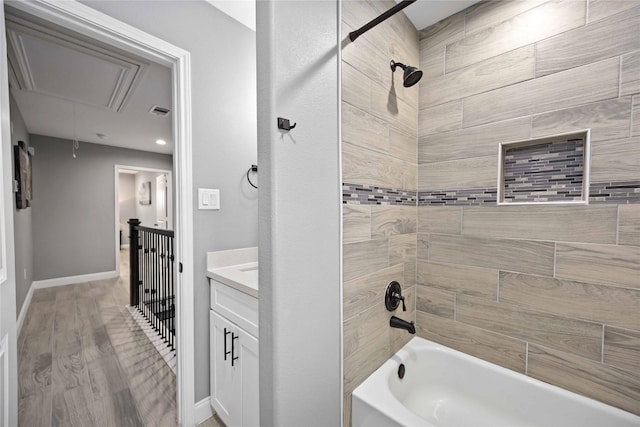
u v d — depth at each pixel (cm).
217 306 150
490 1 142
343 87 115
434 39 162
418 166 168
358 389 122
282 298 90
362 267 126
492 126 142
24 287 306
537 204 129
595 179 115
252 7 160
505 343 139
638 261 107
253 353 122
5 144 90
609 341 113
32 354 216
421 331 169
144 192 700
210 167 157
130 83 237
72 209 425
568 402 118
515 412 130
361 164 125
